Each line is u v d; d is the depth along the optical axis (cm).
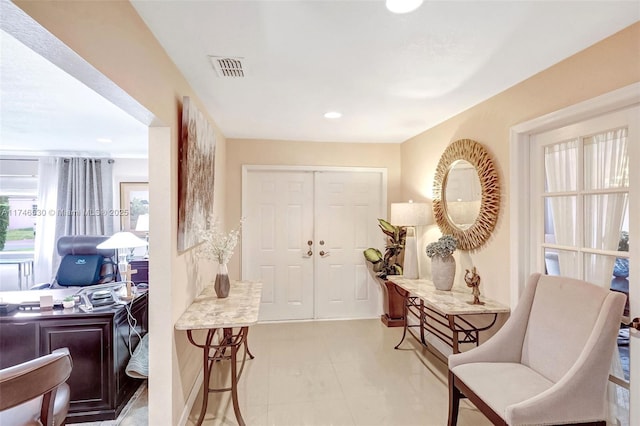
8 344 210
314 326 403
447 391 257
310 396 250
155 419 188
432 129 349
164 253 187
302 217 425
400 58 193
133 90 141
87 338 217
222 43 174
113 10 124
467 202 286
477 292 247
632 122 165
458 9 145
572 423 153
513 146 231
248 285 296
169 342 189
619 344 172
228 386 264
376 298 438
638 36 155
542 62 197
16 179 483
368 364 302
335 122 334
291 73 214
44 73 198
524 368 192
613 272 177
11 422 136
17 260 479
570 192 200
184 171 201
